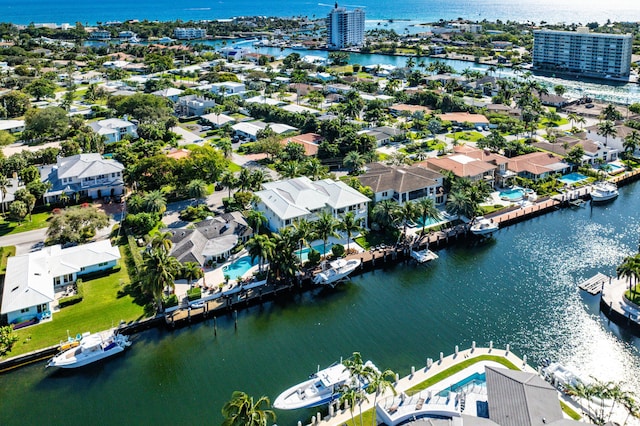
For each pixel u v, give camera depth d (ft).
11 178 487.61
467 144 614.75
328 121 606.14
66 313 294.87
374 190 419.95
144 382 253.44
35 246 372.58
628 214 439.22
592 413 218.18
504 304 313.32
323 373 244.63
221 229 376.07
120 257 358.02
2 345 261.85
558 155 542.98
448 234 392.68
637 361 261.03
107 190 467.52
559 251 377.71
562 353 266.98
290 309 313.94
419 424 189.57
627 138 552.00
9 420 230.48
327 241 384.68
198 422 228.22
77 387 250.37
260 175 442.09
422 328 291.58
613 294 309.63
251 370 260.83
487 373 218.38
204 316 300.61
